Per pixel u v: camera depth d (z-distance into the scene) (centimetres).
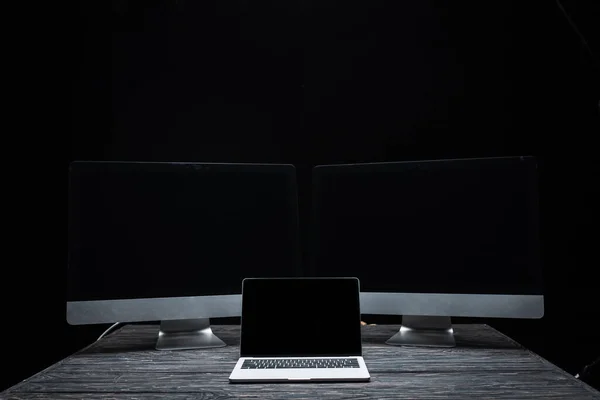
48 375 130
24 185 221
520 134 218
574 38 216
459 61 221
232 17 225
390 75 223
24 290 220
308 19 224
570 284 215
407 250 160
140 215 157
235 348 160
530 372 131
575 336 215
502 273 153
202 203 162
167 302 156
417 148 222
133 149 223
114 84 223
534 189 152
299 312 146
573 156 216
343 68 224
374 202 164
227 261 162
